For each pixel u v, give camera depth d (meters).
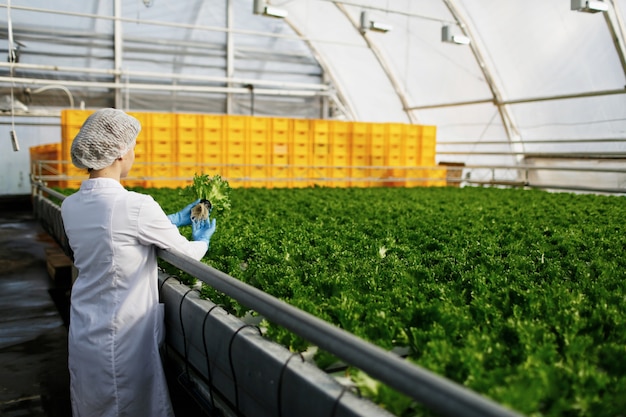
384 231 5.73
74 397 3.34
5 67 19.36
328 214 7.64
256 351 2.36
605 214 8.01
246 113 23.28
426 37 19.70
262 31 22.84
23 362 5.73
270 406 2.29
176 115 13.33
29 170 21.38
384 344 2.49
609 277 3.62
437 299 2.99
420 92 21.88
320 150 15.02
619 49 14.60
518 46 17.22
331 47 23.20
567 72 16.42
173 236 3.24
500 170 20.16
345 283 3.30
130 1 20.50
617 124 15.93
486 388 1.96
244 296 2.28
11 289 8.78
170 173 13.51
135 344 3.20
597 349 2.38
